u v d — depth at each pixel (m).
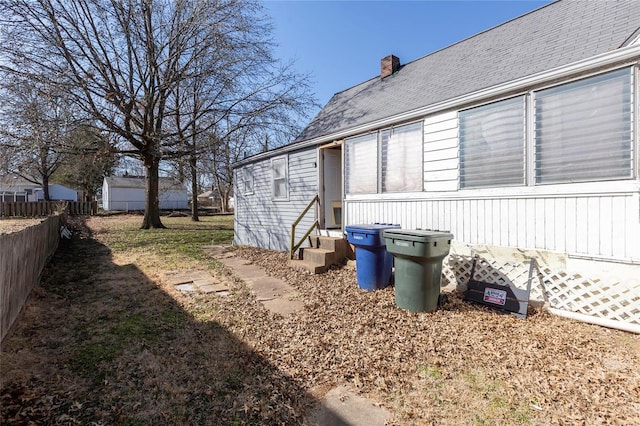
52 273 6.62
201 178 24.56
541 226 4.46
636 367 3.01
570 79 4.14
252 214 11.02
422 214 5.90
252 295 5.36
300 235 8.84
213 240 12.52
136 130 14.54
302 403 2.60
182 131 14.65
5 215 21.78
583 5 5.96
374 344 3.55
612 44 4.35
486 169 5.01
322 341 3.63
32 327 3.89
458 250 5.32
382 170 6.65
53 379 2.80
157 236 13.16
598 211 3.98
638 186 3.68
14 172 12.29
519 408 2.49
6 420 2.25
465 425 2.32
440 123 5.60
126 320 4.21
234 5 12.61
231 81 13.43
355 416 2.45
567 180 4.21
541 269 4.44
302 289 5.66
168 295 5.31
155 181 16.16
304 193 8.74
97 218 23.23
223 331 3.92
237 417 2.41
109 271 6.98
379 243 5.30
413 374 2.99
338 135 7.48
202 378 2.90
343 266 6.93
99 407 2.46
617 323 3.81
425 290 4.38
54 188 39.47
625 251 3.80
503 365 3.09
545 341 3.55
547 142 4.38
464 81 6.13
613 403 2.50
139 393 2.66
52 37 11.12
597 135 3.96
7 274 3.40
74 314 4.38
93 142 12.60
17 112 10.76
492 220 4.95
